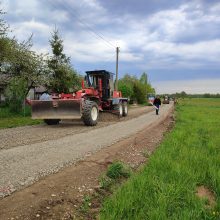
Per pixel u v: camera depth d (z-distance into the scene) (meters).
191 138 10.68
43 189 4.96
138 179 5.25
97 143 9.27
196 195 4.89
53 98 14.28
